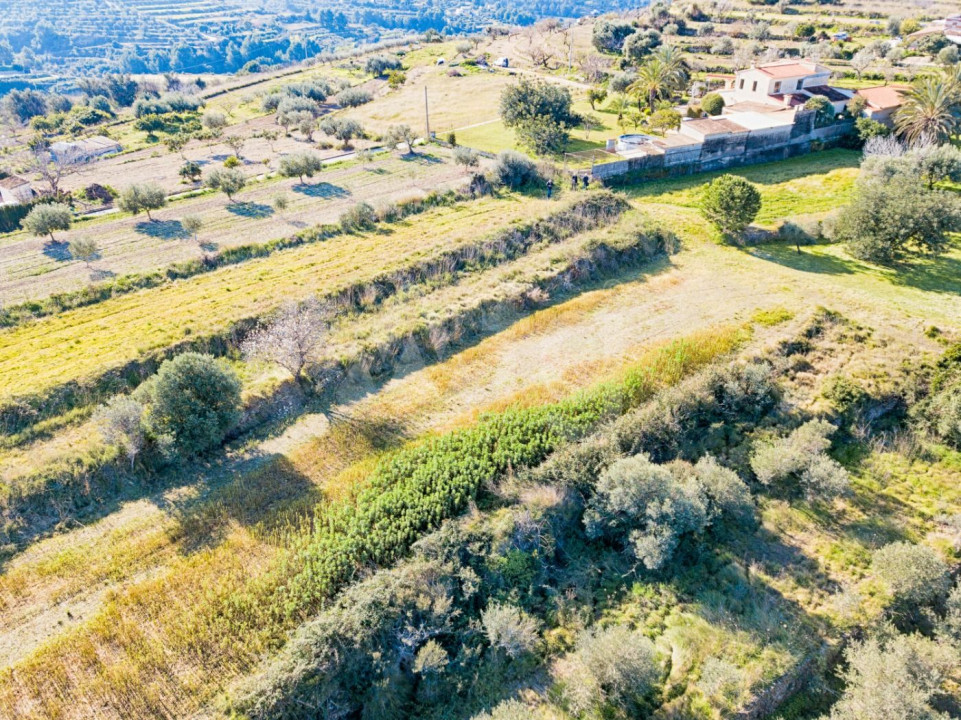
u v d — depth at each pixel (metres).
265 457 23.77
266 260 37.19
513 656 17.27
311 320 27.83
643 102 71.75
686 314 32.03
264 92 97.94
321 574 18.33
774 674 16.89
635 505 19.91
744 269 36.84
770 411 25.31
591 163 52.66
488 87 83.81
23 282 34.31
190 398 22.75
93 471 21.86
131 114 96.25
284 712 15.41
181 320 29.97
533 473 21.33
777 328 29.94
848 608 18.62
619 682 16.19
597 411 24.38
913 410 25.50
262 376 27.19
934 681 16.62
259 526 20.45
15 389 24.73
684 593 19.23
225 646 16.75
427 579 18.16
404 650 16.91
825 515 21.80
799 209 48.22
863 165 50.38
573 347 29.81
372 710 16.11
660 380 26.38
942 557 20.25
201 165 59.34
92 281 34.22
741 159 59.41
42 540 20.17
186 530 20.48
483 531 19.67
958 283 36.19
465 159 51.22
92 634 17.17
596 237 37.41
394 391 27.33
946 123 55.72
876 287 35.28
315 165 49.44
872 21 105.25
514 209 42.94
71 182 55.91
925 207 37.56
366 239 39.47
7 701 15.61
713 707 16.19
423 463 22.34
